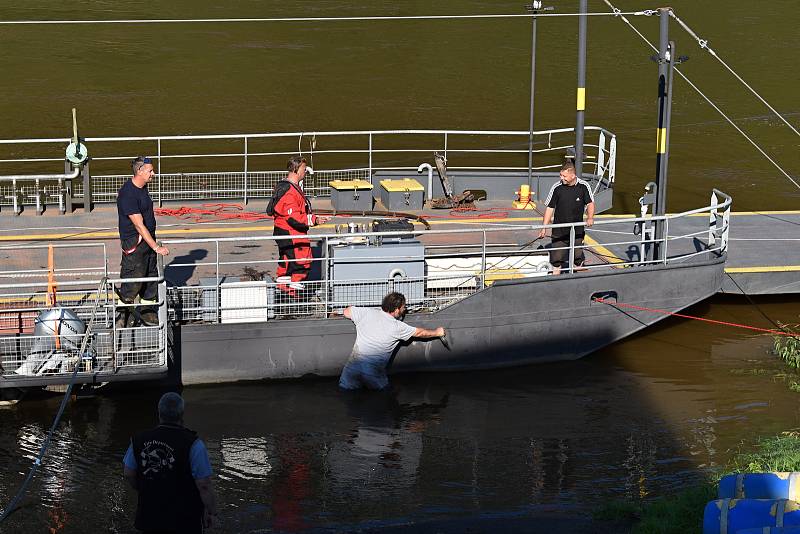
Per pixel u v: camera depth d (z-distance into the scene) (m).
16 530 14.88
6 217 26.00
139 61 60.94
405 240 21.12
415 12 77.44
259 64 60.97
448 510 15.62
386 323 19.91
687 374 21.12
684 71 60.22
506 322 21.09
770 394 20.17
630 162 41.16
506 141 45.25
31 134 44.31
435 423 18.89
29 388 19.36
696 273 22.38
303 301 20.73
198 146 43.59
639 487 16.42
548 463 17.31
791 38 70.19
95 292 20.12
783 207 34.78
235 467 17.03
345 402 19.64
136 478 11.68
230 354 19.94
